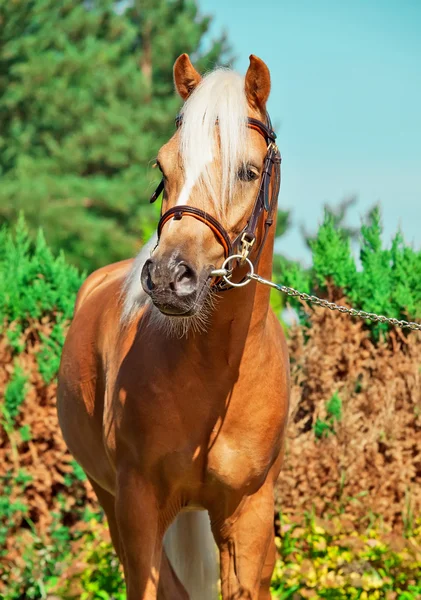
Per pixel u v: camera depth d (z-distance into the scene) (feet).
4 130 100.68
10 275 28.07
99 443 18.54
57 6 107.65
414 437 27.68
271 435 15.93
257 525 16.01
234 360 15.28
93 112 102.27
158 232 14.10
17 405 26.30
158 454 15.53
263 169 14.76
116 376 16.46
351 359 27.76
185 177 13.70
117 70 104.68
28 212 87.40
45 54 100.48
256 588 16.01
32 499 27.04
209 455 15.57
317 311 28.25
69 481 26.81
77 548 25.40
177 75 16.01
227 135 13.78
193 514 18.34
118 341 17.11
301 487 26.35
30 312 27.55
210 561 18.60
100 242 92.07
